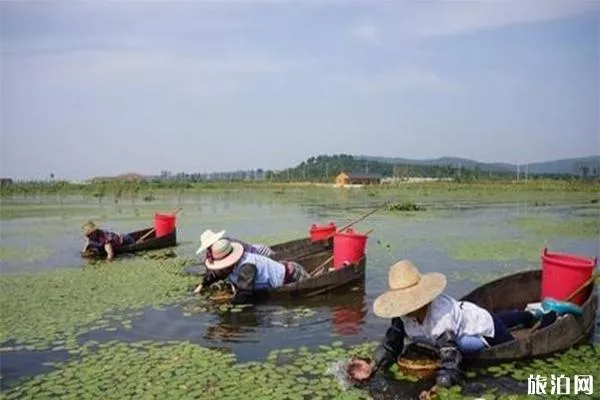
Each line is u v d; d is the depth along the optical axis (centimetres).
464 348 679
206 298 1102
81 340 845
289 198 6294
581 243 1970
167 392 634
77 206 4694
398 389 634
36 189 7550
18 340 842
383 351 679
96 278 1333
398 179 11081
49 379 681
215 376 679
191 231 2494
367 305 1038
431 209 4091
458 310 677
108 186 7862
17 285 1265
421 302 642
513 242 1986
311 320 941
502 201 5362
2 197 7094
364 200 5688
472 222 2875
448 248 1816
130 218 3231
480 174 12131
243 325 916
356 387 640
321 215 3469
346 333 866
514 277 958
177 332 881
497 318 734
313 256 1371
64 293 1169
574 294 825
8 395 638
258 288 1073
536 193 7312
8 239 2230
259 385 648
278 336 855
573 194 7012
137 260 1623
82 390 646
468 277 1302
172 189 8750
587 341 796
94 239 1709
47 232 2481
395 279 683
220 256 1059
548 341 729
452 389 619
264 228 2620
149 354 767
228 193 7906
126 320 951
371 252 1727
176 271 1414
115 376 686
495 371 674
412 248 1819
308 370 696
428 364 688
